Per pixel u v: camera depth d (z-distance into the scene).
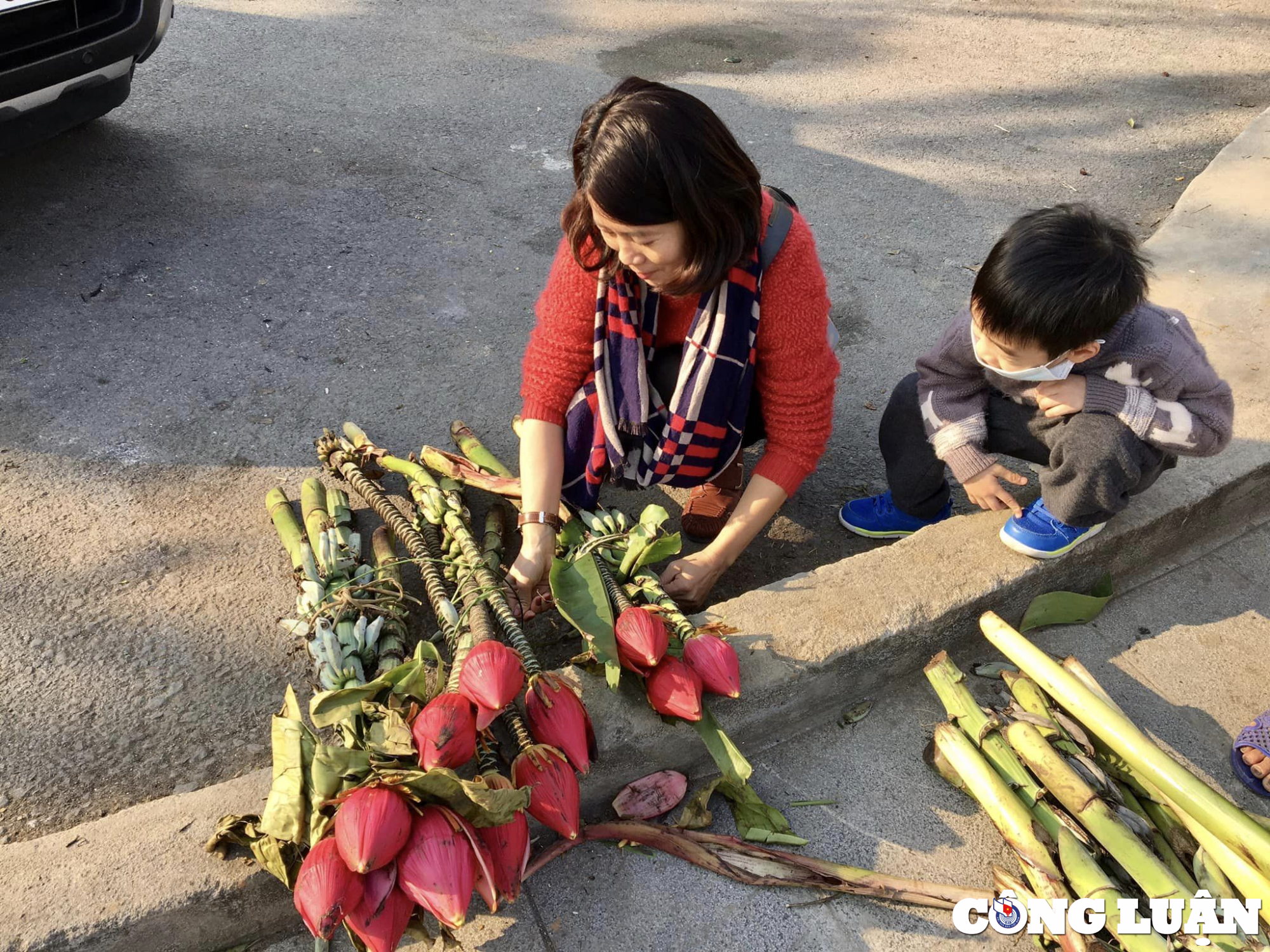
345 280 3.54
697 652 1.79
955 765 1.88
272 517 2.45
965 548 2.27
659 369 2.17
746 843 1.81
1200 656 2.26
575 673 1.95
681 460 2.19
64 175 4.00
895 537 2.64
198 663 2.23
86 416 2.87
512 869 1.51
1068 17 6.63
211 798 1.73
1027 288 1.79
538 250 3.80
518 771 1.61
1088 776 1.79
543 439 2.18
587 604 1.88
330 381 3.07
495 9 6.25
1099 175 4.63
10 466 2.68
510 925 1.71
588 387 2.17
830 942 1.72
